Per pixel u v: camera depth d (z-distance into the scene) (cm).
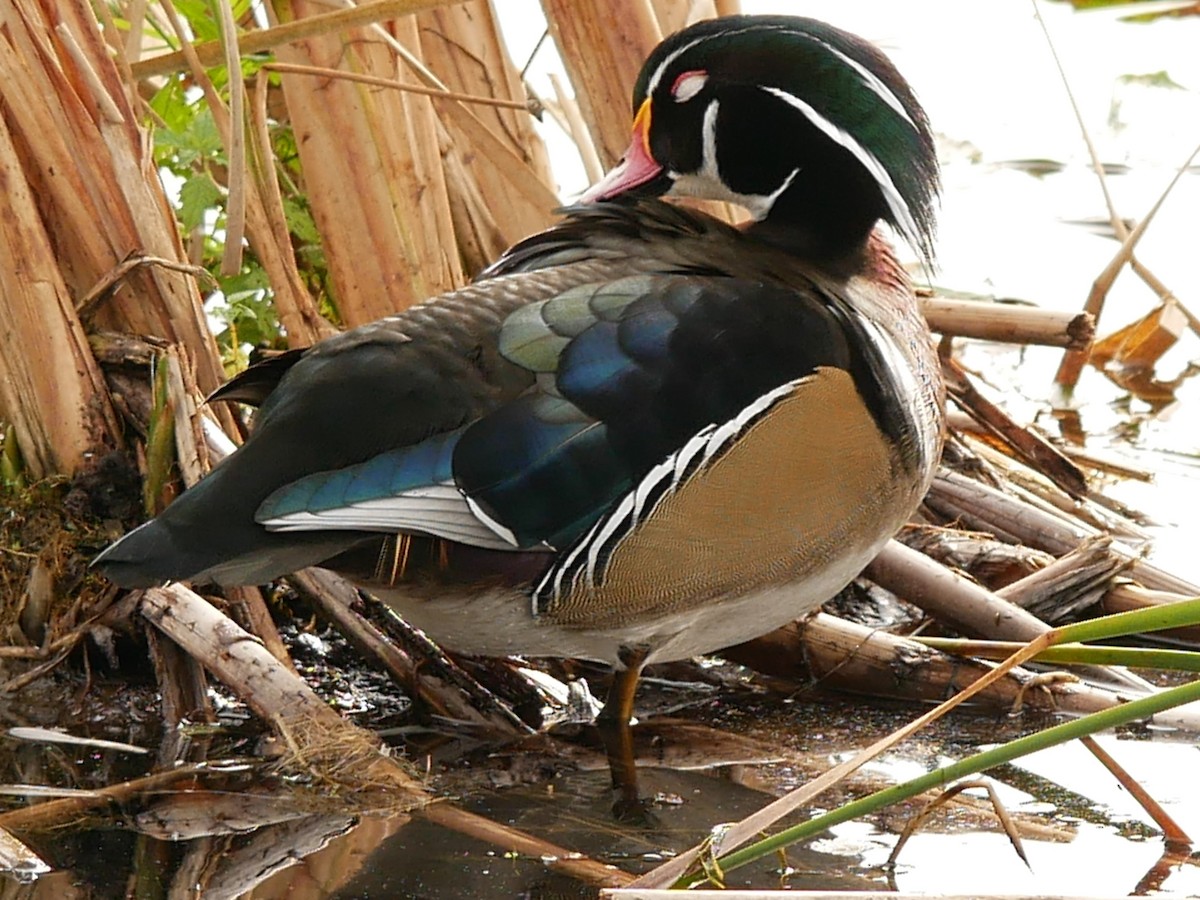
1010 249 1427
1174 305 1288
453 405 725
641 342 746
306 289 1095
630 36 1010
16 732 825
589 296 761
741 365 755
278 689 812
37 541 910
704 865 617
